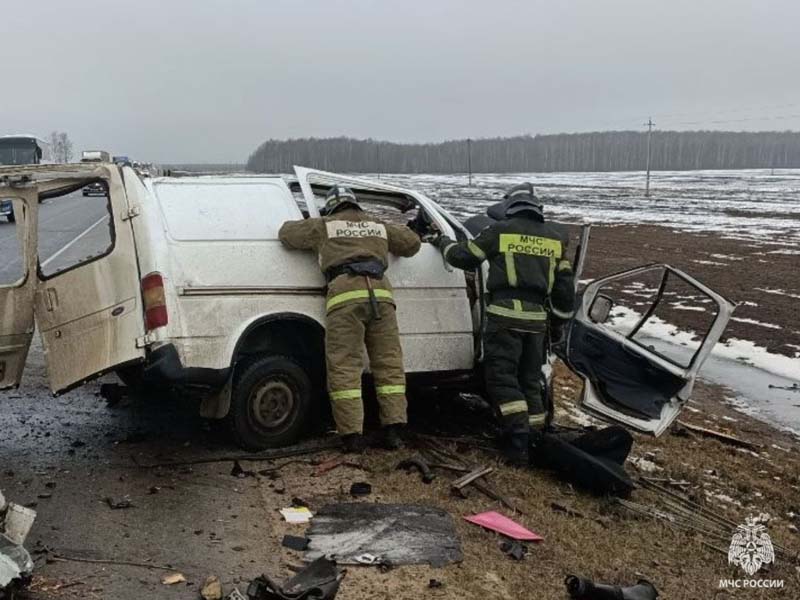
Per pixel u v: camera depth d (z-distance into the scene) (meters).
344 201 5.65
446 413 6.82
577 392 8.33
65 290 5.21
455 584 3.90
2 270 5.19
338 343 5.33
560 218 32.75
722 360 10.40
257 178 5.76
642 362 6.23
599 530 4.84
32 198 5.13
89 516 4.37
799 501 5.89
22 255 5.19
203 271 5.16
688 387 5.98
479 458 5.69
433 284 5.99
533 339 5.83
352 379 5.34
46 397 6.70
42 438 5.65
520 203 5.85
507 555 4.30
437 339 5.98
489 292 5.82
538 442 5.64
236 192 5.59
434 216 6.38
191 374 5.03
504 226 5.79
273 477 5.06
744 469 6.48
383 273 5.53
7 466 5.07
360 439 5.75
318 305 5.53
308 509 4.63
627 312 13.07
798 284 16.00
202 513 4.49
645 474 6.01
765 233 26.28
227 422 5.38
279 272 5.41
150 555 3.97
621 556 4.54
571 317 6.10
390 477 5.14
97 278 5.10
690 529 5.11
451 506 4.81
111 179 5.05
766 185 70.25
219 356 5.13
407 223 6.70
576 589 3.89
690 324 12.27
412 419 6.57
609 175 115.12
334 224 5.49
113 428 5.93
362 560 4.03
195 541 4.15
